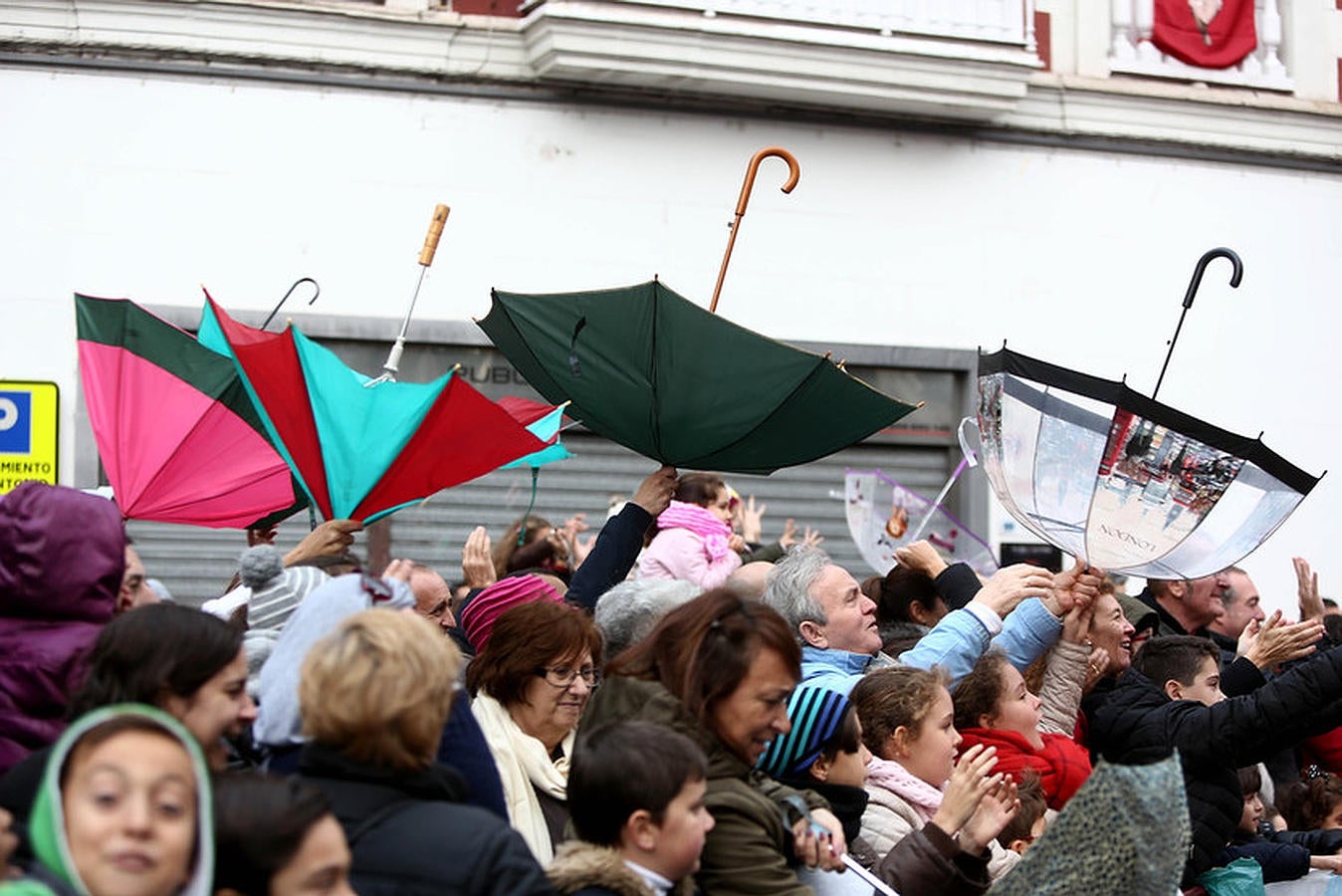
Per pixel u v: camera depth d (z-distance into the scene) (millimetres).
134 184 9836
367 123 10188
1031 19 11328
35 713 4027
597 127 10555
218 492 5766
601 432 5988
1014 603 5766
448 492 10461
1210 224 11727
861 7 10680
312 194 10086
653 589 5066
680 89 10602
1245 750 5691
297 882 3061
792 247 10883
